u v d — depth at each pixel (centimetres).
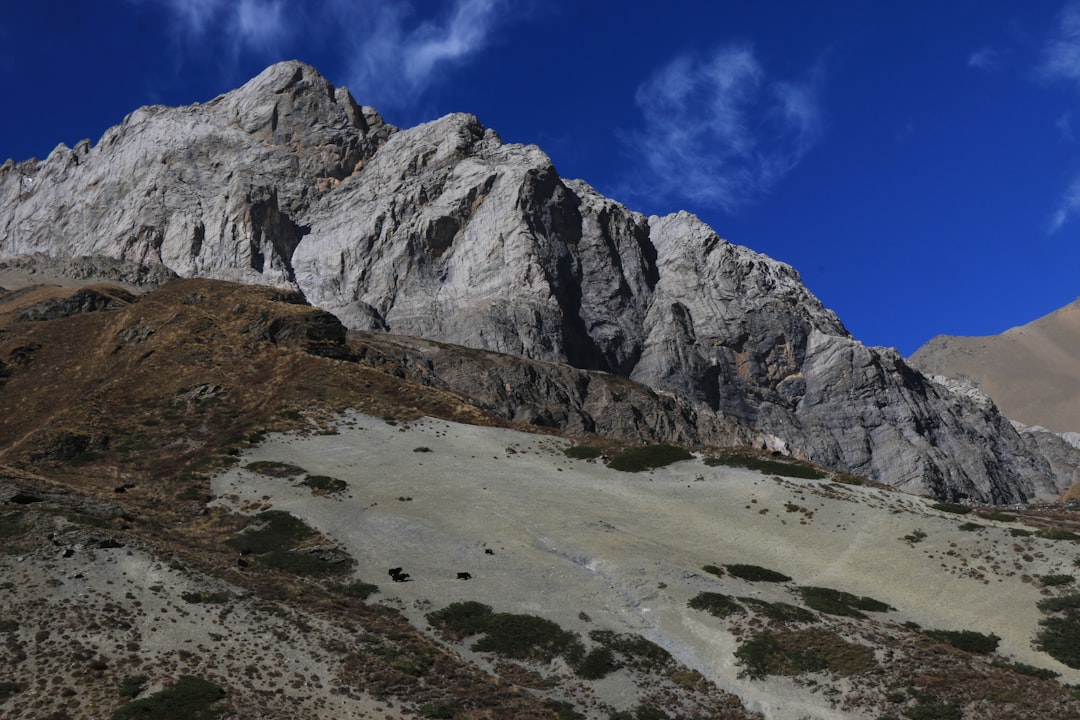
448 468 7994
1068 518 8138
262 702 4028
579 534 6512
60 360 11588
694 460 8338
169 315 12006
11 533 5194
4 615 4366
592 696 4612
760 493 7419
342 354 11625
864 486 7706
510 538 6425
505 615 5272
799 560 6356
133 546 5281
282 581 5541
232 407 9625
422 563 6009
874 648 4994
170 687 3997
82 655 4147
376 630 4959
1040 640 5188
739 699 4634
